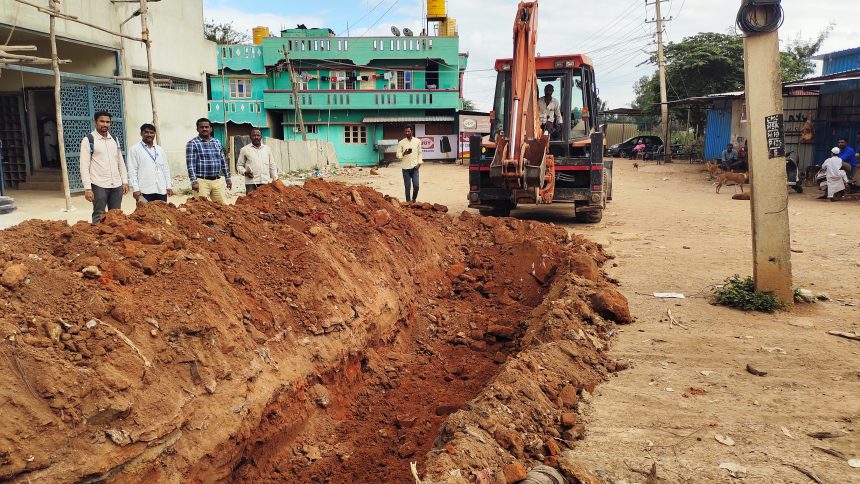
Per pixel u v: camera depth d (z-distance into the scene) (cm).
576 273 789
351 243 742
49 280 386
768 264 705
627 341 612
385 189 2169
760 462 388
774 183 693
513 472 359
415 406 559
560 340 570
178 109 2184
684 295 769
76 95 1641
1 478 291
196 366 399
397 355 652
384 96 4069
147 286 435
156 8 2080
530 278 891
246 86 4141
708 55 3794
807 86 2203
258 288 534
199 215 595
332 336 554
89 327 365
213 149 932
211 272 480
